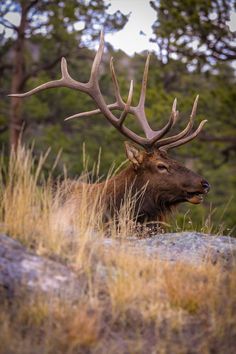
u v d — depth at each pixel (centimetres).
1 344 978
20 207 1252
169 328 1061
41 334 1023
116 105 1900
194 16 3456
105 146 4075
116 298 1095
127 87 4169
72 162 4000
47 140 4125
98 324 1044
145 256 1262
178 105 3519
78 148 4138
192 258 1336
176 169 1800
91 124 4444
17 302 1066
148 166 1791
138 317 1084
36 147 4134
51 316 1039
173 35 3541
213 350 1033
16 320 1036
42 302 1066
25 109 4409
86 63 4594
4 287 1088
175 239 1448
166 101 3534
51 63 4422
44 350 987
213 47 3562
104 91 4303
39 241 1212
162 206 1811
